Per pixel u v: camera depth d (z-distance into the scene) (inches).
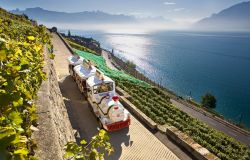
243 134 1878.7
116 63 6333.7
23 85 197.8
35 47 324.2
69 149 162.4
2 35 318.0
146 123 678.5
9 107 118.5
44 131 239.3
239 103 4628.4
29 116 195.2
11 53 198.2
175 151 554.6
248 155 737.6
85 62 820.6
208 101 2957.7
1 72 141.1
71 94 819.4
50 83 432.8
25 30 712.4
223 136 836.0
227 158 620.7
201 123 945.5
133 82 1331.2
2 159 69.6
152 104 983.6
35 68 236.8
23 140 107.7
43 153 206.5
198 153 526.6
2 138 71.6
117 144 563.8
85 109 726.5
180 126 786.2
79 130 606.2
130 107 776.3
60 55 1385.3
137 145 566.3
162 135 624.1
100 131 174.9
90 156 162.9
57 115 351.9
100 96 642.2
